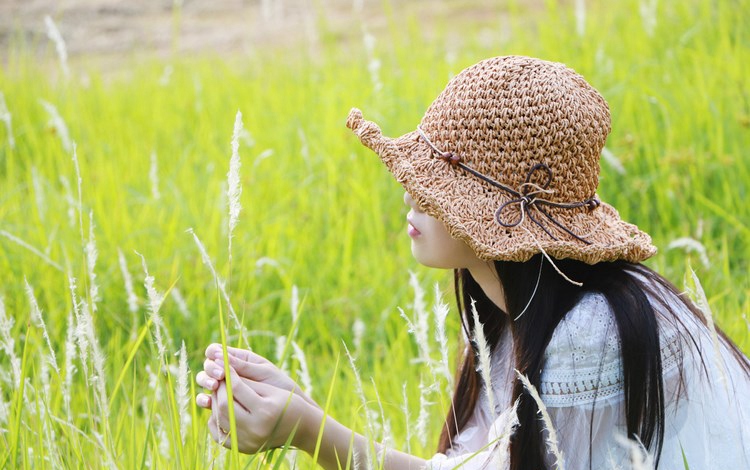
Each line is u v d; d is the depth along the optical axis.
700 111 5.32
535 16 8.55
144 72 8.52
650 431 2.09
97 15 11.27
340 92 6.57
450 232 2.10
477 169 2.15
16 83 7.44
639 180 4.86
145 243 4.58
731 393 2.16
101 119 6.79
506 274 2.17
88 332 2.14
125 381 3.30
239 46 9.89
